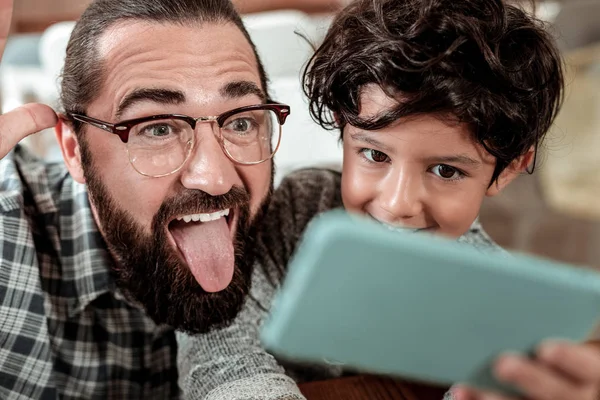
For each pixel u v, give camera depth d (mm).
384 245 347
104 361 879
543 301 375
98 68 700
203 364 689
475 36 702
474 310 377
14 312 774
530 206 2137
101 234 853
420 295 368
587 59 1812
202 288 749
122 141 693
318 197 926
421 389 680
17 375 777
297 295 369
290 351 395
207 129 704
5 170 881
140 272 761
